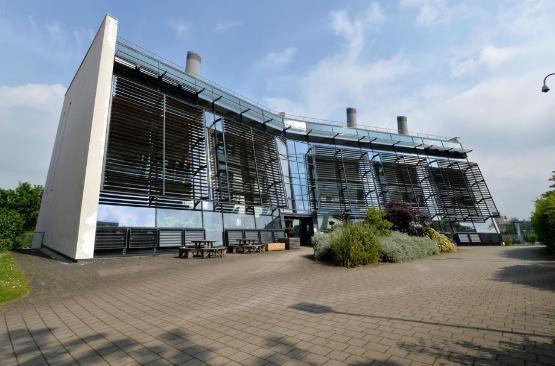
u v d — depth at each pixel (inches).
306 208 840.9
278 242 676.7
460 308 182.2
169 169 546.9
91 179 434.6
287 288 254.1
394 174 983.0
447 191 1006.4
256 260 438.6
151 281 291.7
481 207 1015.6
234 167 689.6
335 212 860.6
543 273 302.0
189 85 676.7
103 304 214.7
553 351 118.3
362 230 415.2
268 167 772.0
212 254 497.4
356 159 960.9
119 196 477.7
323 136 969.5
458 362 111.3
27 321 177.9
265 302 210.8
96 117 457.7
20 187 1056.8
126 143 497.4
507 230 1130.0
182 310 197.6
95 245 430.3
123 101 516.1
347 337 140.1
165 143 553.9
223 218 618.8
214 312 190.7
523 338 132.1
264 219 709.3
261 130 828.6
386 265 381.7
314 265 382.0
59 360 125.5
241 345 135.2
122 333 156.1
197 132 622.5
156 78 627.5
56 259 437.7
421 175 1018.1
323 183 887.1
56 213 585.9
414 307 187.8
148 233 487.2
